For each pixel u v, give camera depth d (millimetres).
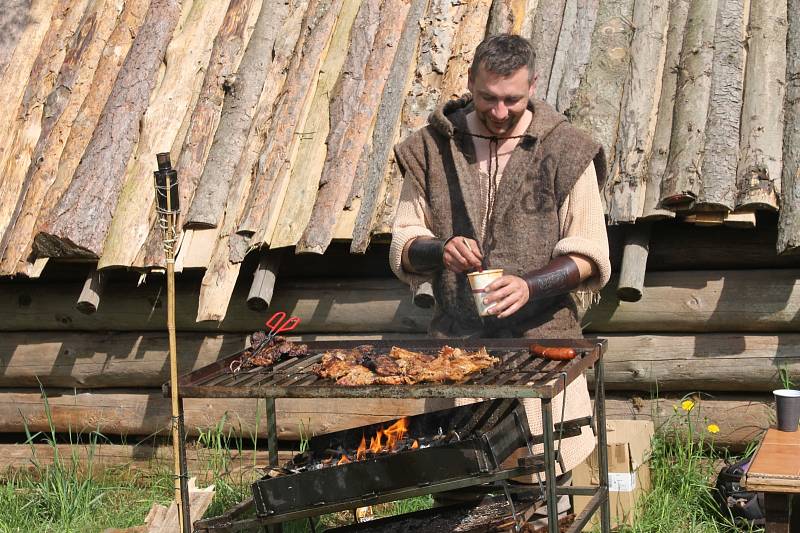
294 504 3590
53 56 6777
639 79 5703
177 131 6191
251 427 5930
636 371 5496
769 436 4281
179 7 6930
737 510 4844
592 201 3850
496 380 3355
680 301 5406
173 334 3811
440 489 3486
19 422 6281
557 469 3973
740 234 5418
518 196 3863
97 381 6180
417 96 5977
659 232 5504
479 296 3578
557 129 3863
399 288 5723
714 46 5754
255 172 5891
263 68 6379
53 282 6238
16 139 6375
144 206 5785
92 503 5578
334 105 6062
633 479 4859
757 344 5363
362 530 4023
